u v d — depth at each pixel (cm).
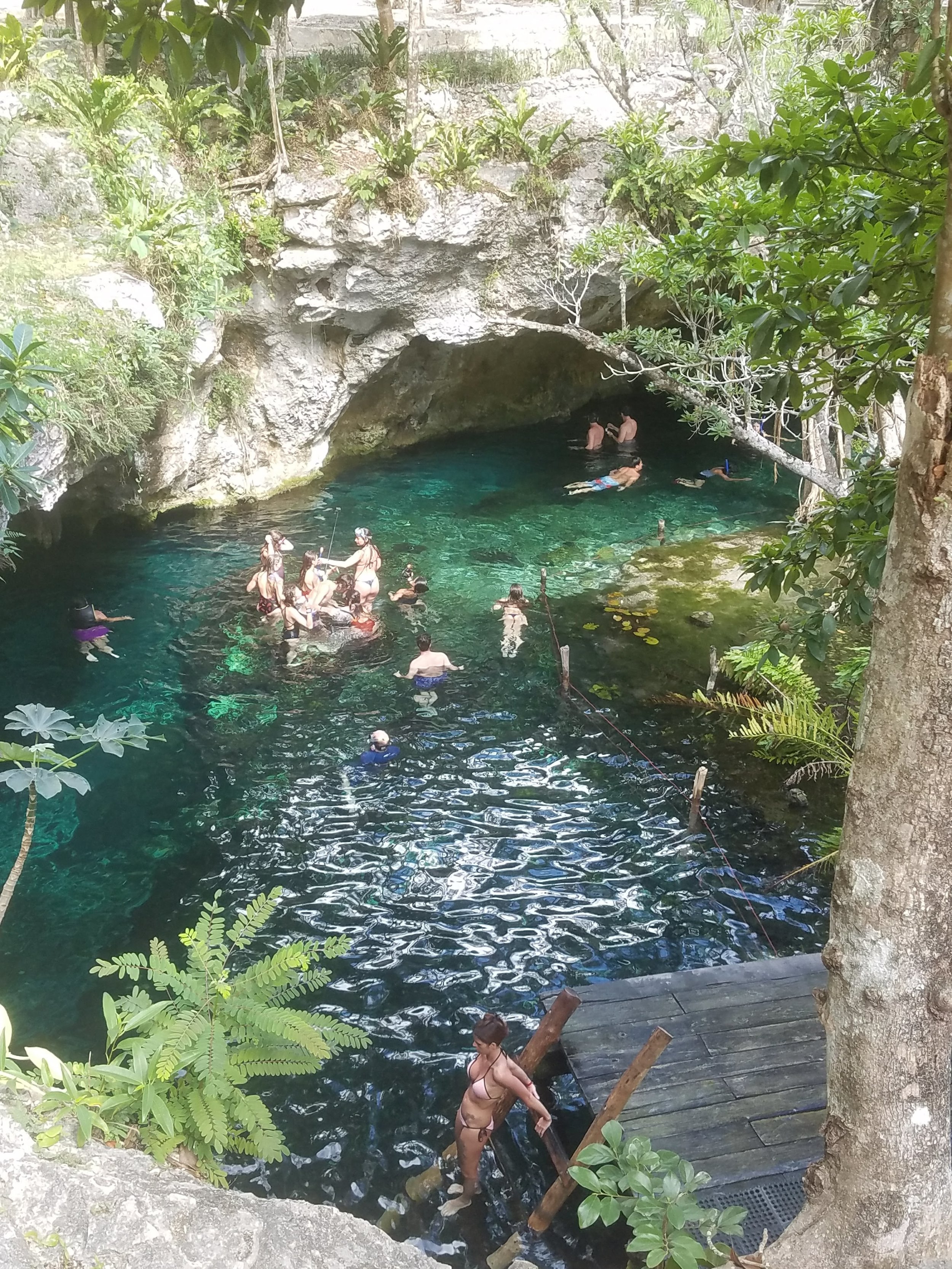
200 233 1585
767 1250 429
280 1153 520
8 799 1091
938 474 359
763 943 912
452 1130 730
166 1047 496
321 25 2120
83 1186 393
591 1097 674
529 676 1362
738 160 556
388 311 1912
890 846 385
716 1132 651
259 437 1945
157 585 1570
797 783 1152
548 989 856
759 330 569
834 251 639
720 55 1989
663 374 1497
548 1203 648
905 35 1734
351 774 1145
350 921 930
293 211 1708
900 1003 391
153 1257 374
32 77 1465
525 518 1911
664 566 1719
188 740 1194
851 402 654
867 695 396
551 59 2044
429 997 848
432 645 1429
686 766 1184
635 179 1841
